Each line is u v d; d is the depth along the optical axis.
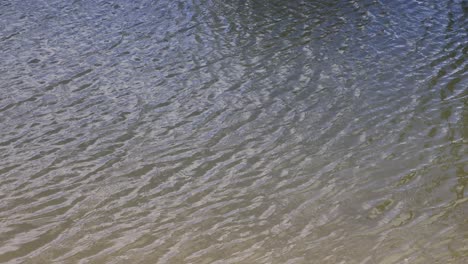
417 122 10.97
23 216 8.69
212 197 9.07
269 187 9.26
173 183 9.45
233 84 12.82
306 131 10.83
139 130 11.05
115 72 13.54
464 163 9.62
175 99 12.22
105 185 9.41
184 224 8.47
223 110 11.70
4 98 12.38
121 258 7.81
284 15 16.81
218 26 16.12
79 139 10.77
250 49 14.65
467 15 16.42
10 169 9.84
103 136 10.86
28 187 9.37
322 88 12.48
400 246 7.78
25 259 7.83
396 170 9.52
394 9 17.02
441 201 8.70
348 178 9.38
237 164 9.91
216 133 10.88
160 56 14.35
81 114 11.69
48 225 8.49
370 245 7.84
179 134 10.88
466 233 7.96
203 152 10.28
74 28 16.16
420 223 8.23
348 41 14.94
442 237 7.91
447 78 12.74
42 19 16.78
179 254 7.86
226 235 8.21
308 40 15.09
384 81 12.70
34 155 10.26
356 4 17.48
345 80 12.80
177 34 15.66
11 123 11.36
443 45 14.51
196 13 17.08
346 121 11.12
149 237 8.22
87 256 7.86
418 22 16.02
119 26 16.23
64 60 14.21
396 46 14.53
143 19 16.70
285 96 12.20
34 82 13.09
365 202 8.77
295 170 9.67
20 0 18.36
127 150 10.38
